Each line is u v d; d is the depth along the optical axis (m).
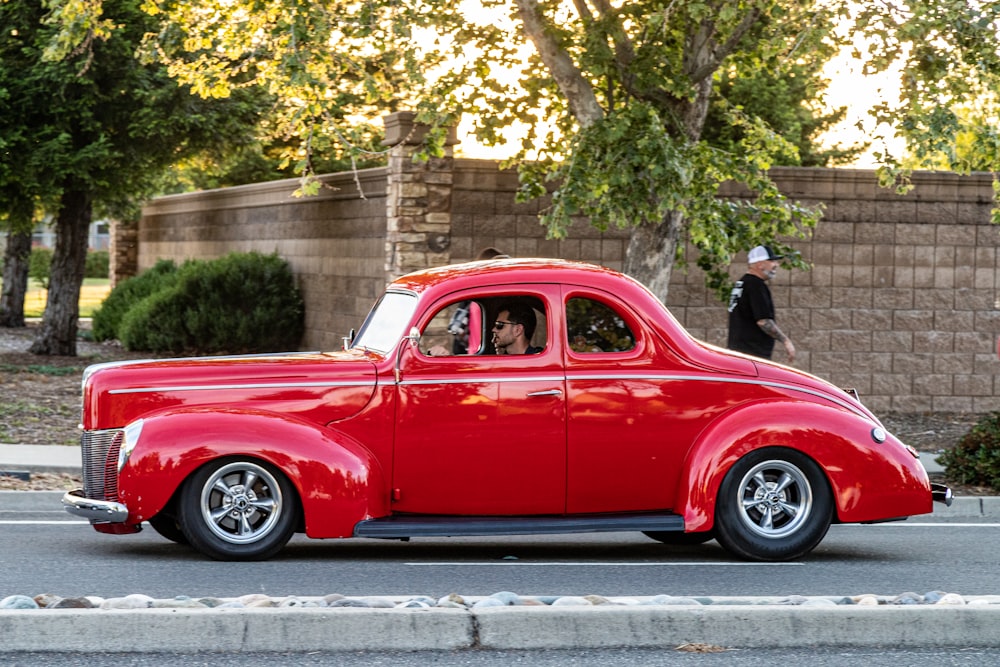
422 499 9.16
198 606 6.82
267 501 9.05
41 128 22.78
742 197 18.56
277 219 24.70
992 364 19.31
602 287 9.41
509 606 6.70
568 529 9.09
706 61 15.42
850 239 18.98
